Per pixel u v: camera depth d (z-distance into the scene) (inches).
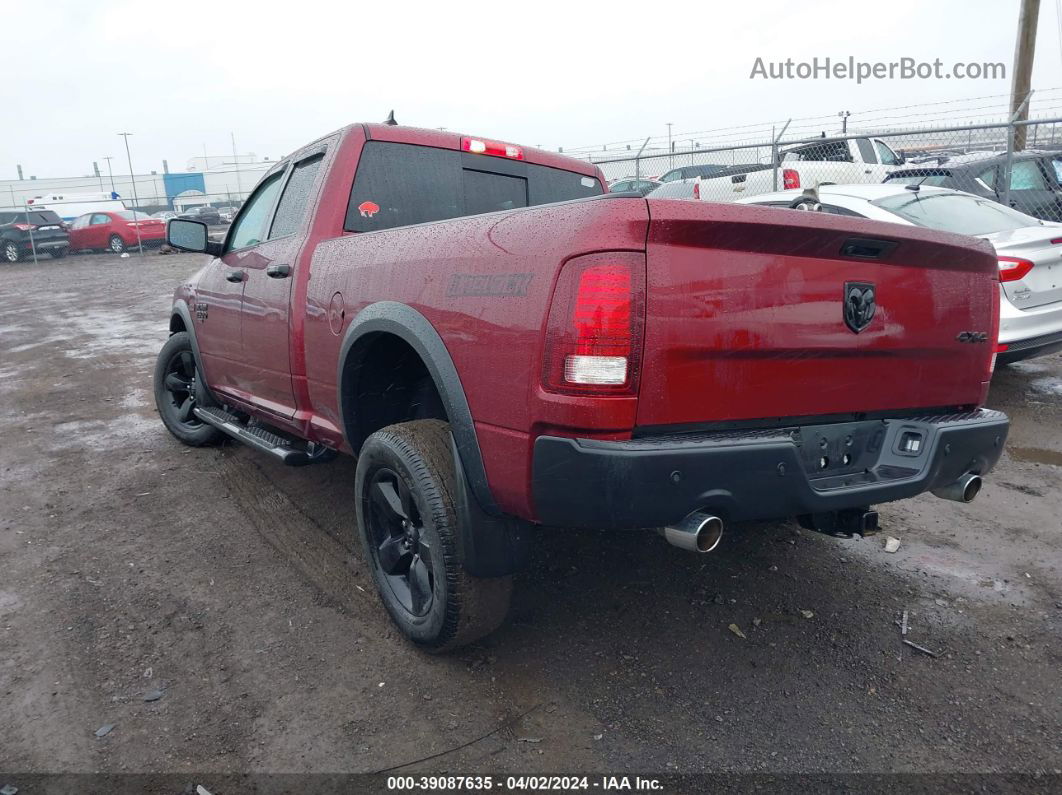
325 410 138.9
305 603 131.0
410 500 111.0
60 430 241.0
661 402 86.4
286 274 143.8
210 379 193.2
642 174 711.7
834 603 129.7
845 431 105.7
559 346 84.9
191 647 118.5
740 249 89.8
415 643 115.0
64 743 97.8
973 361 118.2
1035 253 226.4
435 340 102.6
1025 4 531.2
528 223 92.5
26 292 673.0
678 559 145.1
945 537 154.4
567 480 86.1
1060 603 128.7
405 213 150.0
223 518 167.2
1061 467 190.1
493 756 95.1
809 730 99.3
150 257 1017.5
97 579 140.3
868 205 253.4
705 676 110.5
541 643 118.9
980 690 107.0
